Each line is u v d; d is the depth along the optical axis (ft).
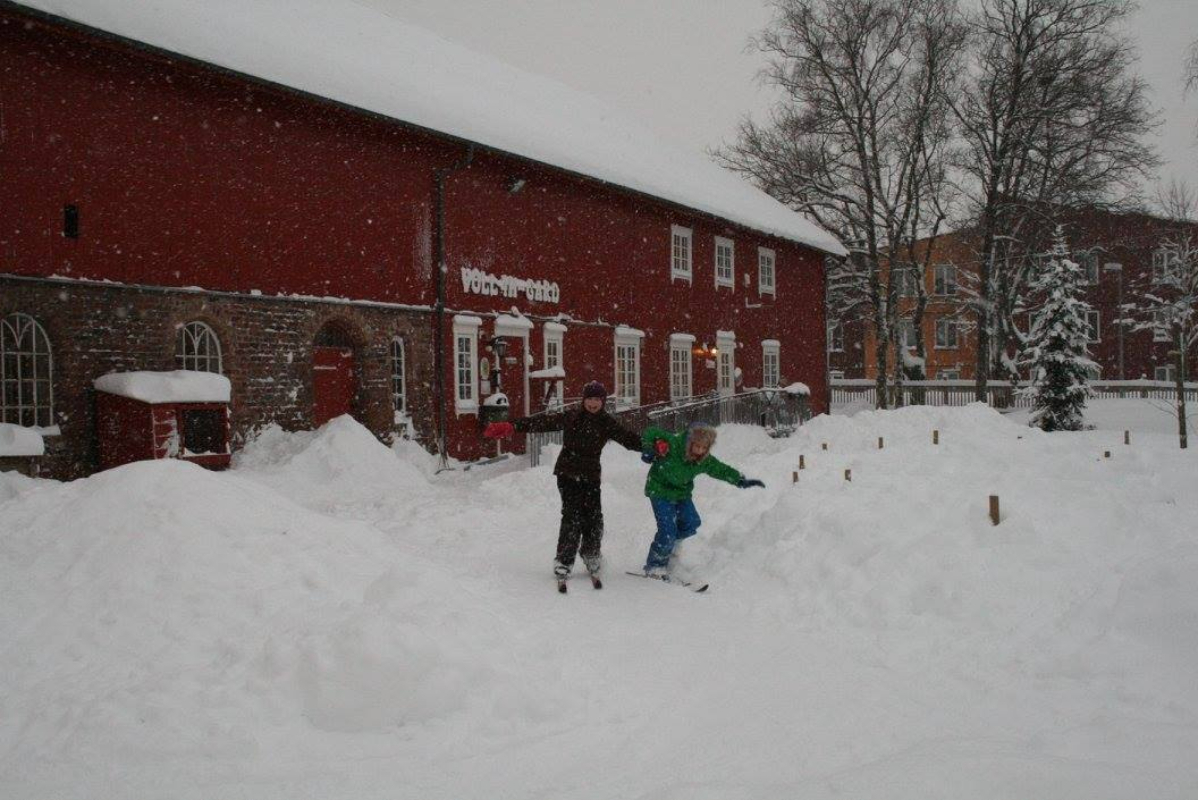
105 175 44.01
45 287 41.70
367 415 57.26
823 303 122.31
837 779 11.60
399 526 31.68
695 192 93.15
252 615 17.21
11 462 39.47
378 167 58.54
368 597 17.30
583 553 23.76
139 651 16.02
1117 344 160.86
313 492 44.88
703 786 11.96
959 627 18.75
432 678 14.70
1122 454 34.50
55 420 42.27
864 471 34.68
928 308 179.01
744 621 20.84
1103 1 110.52
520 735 14.34
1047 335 98.43
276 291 51.80
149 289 45.52
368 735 14.06
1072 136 117.80
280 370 51.85
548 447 58.39
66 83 42.60
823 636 19.57
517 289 70.08
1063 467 31.60
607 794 12.29
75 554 18.34
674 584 24.16
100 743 13.30
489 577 24.02
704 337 94.84
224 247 49.16
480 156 66.64
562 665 16.92
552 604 21.65
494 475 59.72
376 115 54.75
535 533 30.63
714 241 97.40
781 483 35.53
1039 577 19.84
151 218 45.83
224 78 48.21
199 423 46.70
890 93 119.75
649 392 85.81
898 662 17.70
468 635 16.14
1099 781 10.89
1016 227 132.98
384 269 58.80
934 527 22.70
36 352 42.06
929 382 140.05
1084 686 15.48
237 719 13.93
